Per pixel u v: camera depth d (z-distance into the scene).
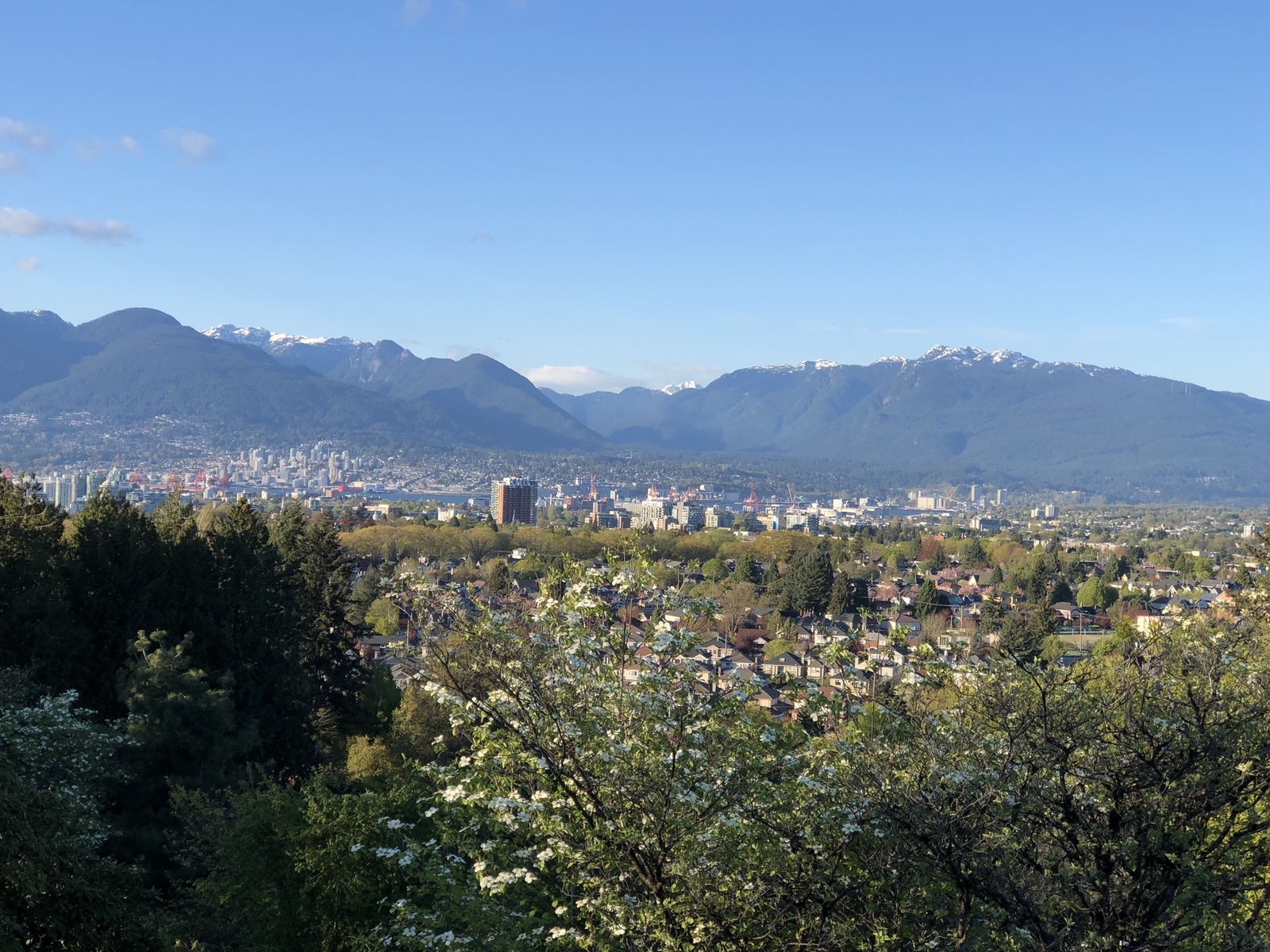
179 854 23.31
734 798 11.18
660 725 11.02
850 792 11.36
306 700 39.19
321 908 16.39
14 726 18.31
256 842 18.55
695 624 12.18
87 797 20.83
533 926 12.43
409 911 12.12
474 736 11.74
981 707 12.52
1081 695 12.40
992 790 10.83
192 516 46.72
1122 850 11.08
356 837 16.14
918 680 12.86
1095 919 11.02
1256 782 11.43
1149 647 13.30
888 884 11.27
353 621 47.62
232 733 30.56
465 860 13.42
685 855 10.69
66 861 13.38
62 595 32.75
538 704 11.21
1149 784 11.18
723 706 11.62
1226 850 11.36
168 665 28.88
